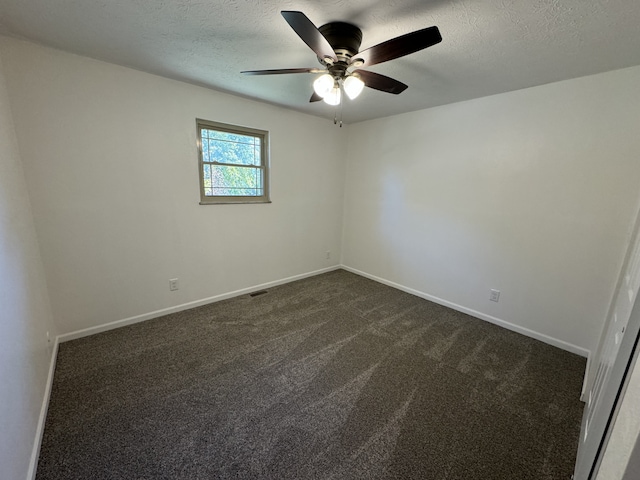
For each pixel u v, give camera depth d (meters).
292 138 3.44
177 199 2.66
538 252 2.45
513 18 1.37
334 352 2.24
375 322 2.76
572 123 2.16
